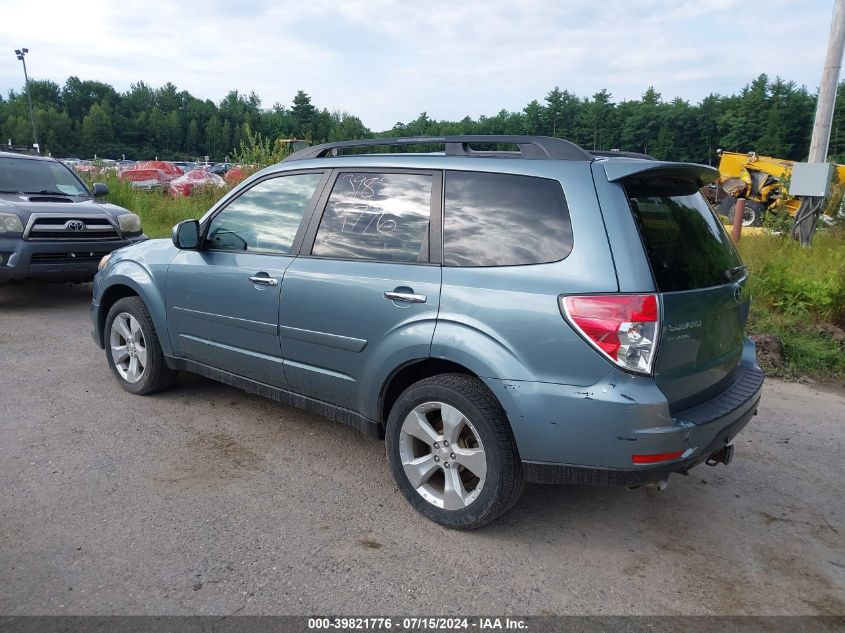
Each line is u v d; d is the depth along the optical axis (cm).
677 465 289
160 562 299
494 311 305
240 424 462
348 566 302
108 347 523
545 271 297
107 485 368
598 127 11456
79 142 13050
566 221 301
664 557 321
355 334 357
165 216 1508
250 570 296
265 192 427
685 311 291
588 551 323
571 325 284
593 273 286
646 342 276
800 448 456
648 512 364
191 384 538
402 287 337
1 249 730
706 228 342
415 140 364
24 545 308
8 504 344
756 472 418
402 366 340
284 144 1605
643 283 280
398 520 343
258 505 354
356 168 384
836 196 1309
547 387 291
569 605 282
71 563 296
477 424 313
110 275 511
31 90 14800
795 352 652
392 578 295
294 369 395
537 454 297
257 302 407
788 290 766
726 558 322
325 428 460
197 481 378
